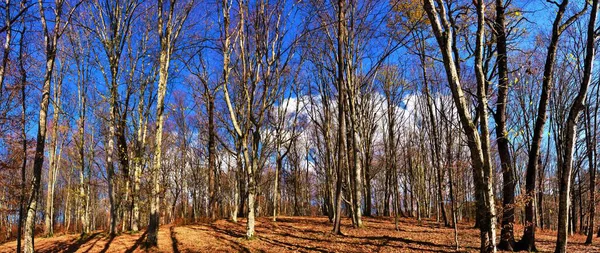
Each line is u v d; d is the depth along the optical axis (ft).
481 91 25.93
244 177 87.92
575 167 78.07
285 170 138.51
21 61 41.19
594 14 31.53
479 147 24.95
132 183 61.21
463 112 24.86
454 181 43.73
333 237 50.52
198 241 48.39
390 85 93.20
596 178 60.75
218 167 102.06
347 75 63.72
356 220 61.31
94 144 77.77
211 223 68.54
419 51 52.44
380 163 118.01
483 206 25.29
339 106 53.83
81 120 69.00
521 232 55.67
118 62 60.03
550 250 40.81
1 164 39.81
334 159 75.87
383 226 65.21
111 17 59.57
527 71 38.86
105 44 58.95
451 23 36.19
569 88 74.33
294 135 93.15
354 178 62.28
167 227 66.13
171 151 127.75
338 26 54.24
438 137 57.98
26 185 41.01
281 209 154.30
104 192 108.78
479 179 25.30
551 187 94.53
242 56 51.29
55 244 52.60
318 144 114.32
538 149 38.24
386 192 108.88
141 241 49.98
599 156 77.77
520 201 36.73
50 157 70.38
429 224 73.00
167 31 48.60
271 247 43.75
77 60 67.72
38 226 76.38
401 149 112.06
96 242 51.39
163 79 47.91
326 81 77.36
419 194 97.96
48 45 43.06
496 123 39.29
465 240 48.21
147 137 66.13
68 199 107.24
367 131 94.53
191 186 121.39
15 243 60.64
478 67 26.20
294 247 43.47
